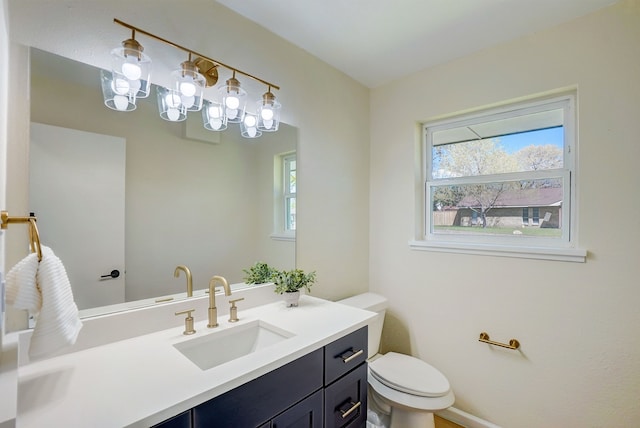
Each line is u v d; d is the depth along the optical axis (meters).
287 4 1.39
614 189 1.40
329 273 1.96
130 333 1.09
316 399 1.09
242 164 1.51
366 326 1.35
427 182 2.11
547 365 1.57
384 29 1.59
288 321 1.29
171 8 1.22
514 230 1.76
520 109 1.74
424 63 1.94
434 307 1.97
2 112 0.74
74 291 1.00
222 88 1.34
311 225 1.84
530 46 1.63
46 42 0.94
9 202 0.88
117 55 1.02
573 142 1.57
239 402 0.84
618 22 1.39
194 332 1.15
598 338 1.44
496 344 1.71
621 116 1.38
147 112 1.18
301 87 1.77
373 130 2.30
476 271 1.80
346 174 2.09
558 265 1.54
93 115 1.05
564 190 1.59
